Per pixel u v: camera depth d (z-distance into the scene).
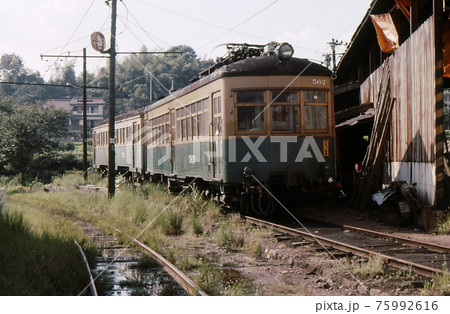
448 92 76.12
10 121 42.00
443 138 10.59
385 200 11.54
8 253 7.07
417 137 11.80
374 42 18.56
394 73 13.75
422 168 11.48
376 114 14.34
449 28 13.35
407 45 12.59
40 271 6.78
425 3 14.77
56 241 8.58
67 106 103.06
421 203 11.02
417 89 11.82
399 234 10.16
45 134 42.69
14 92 134.50
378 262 7.00
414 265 6.82
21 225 9.50
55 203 17.06
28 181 40.50
